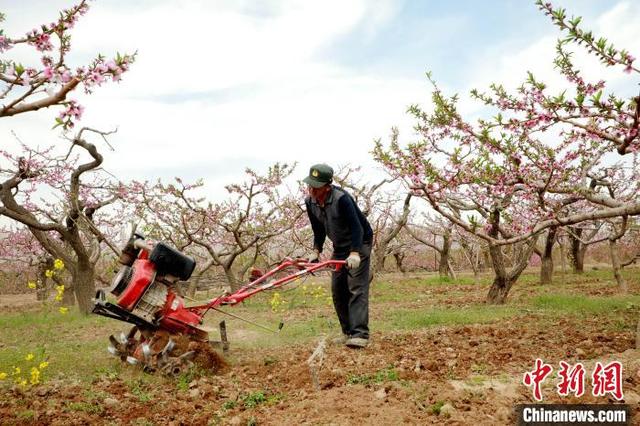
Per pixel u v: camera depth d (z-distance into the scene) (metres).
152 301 5.46
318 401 4.37
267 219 16.39
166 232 15.32
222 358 5.86
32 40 3.58
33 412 4.38
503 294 12.05
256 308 12.87
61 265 6.10
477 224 6.75
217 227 16.44
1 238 19.05
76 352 7.20
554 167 6.80
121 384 5.14
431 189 7.06
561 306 10.62
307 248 16.92
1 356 7.07
